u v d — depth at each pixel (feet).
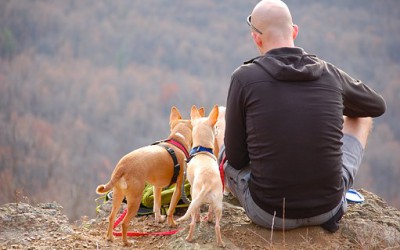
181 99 285.02
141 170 15.43
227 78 339.77
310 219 14.53
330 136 13.94
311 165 13.84
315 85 14.14
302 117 13.84
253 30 15.07
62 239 16.30
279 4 14.88
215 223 15.20
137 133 236.63
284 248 14.67
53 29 371.35
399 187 181.98
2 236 16.63
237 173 15.46
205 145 15.37
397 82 307.58
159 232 16.81
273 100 13.93
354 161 15.81
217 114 15.90
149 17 427.33
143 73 330.95
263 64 14.30
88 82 296.71
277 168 13.91
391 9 446.19
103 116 243.60
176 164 16.29
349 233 15.70
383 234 15.81
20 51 314.35
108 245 15.79
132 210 15.47
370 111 15.75
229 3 463.42
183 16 435.53
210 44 392.47
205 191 14.10
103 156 193.47
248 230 15.40
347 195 18.53
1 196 53.36
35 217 17.66
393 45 374.22
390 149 213.46
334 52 356.79
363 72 331.98
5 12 360.89
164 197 18.22
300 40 374.84
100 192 15.16
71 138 200.13
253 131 14.17
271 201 14.23
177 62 358.02
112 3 437.58
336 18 419.54
